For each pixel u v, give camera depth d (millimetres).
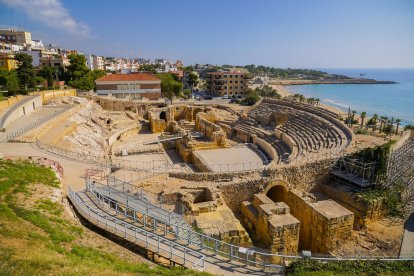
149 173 35031
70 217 21203
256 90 140750
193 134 68750
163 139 61406
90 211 22219
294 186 37344
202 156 52594
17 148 37312
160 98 102125
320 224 29594
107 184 29094
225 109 92562
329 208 31172
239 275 18266
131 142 62406
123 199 24328
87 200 24531
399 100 159750
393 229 31984
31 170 27328
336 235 29172
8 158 30141
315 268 19859
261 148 58719
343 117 63156
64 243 17250
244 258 20297
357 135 50469
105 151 52781
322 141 51188
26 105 55969
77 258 15766
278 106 81375
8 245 14797
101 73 122062
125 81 96875
